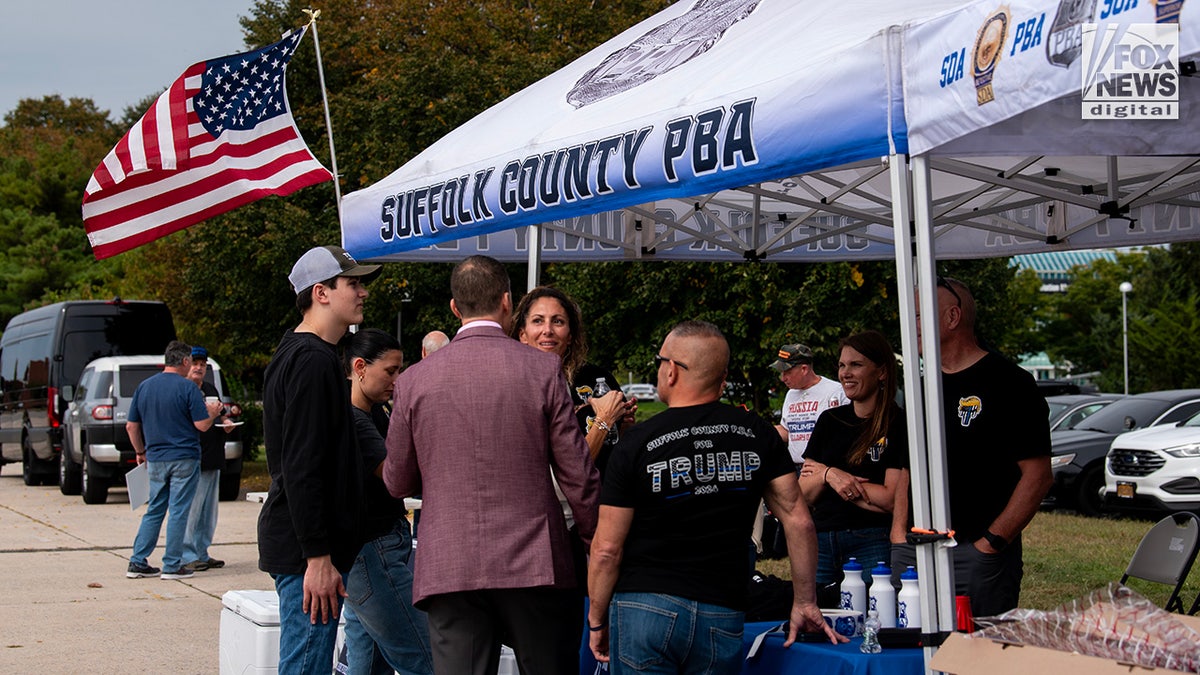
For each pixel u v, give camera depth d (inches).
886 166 250.8
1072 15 119.3
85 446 654.5
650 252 315.9
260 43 991.6
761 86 159.0
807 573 154.6
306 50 910.4
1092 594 126.7
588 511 151.4
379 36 942.4
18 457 862.5
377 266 171.6
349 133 789.9
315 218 759.1
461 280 156.6
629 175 179.3
